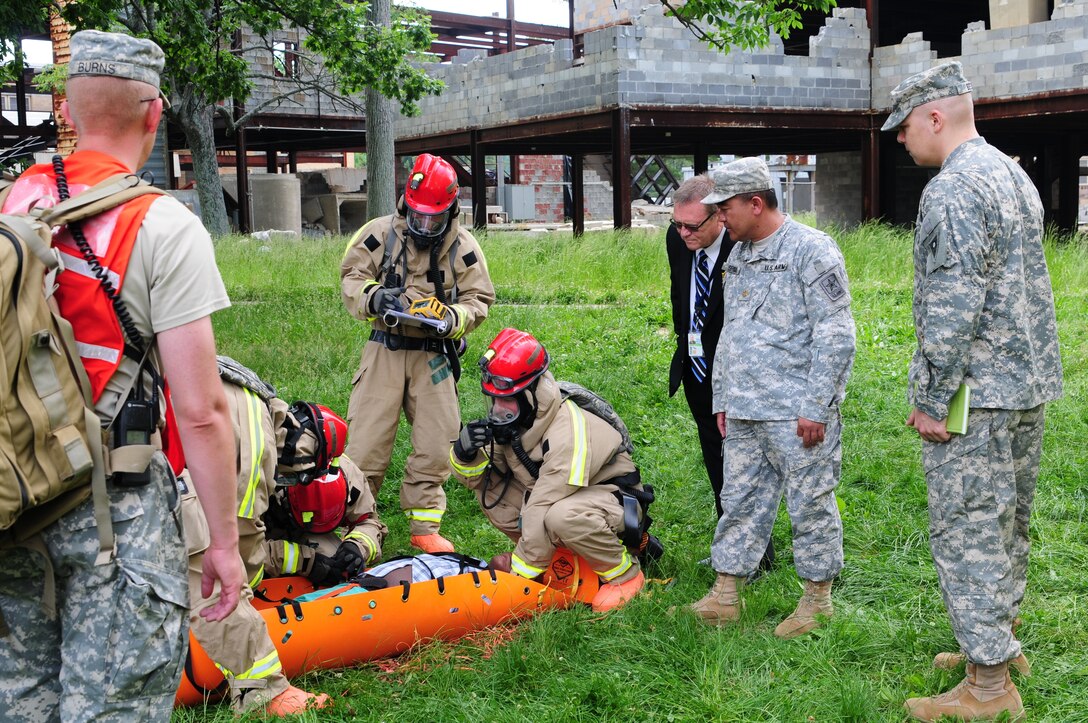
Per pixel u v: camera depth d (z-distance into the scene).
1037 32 17.72
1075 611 4.12
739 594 4.29
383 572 4.30
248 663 3.48
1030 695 3.52
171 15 11.98
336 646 3.83
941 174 3.34
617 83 17.84
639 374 8.64
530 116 20.19
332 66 14.18
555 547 4.37
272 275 15.55
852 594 4.43
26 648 2.34
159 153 25.28
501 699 3.61
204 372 2.39
